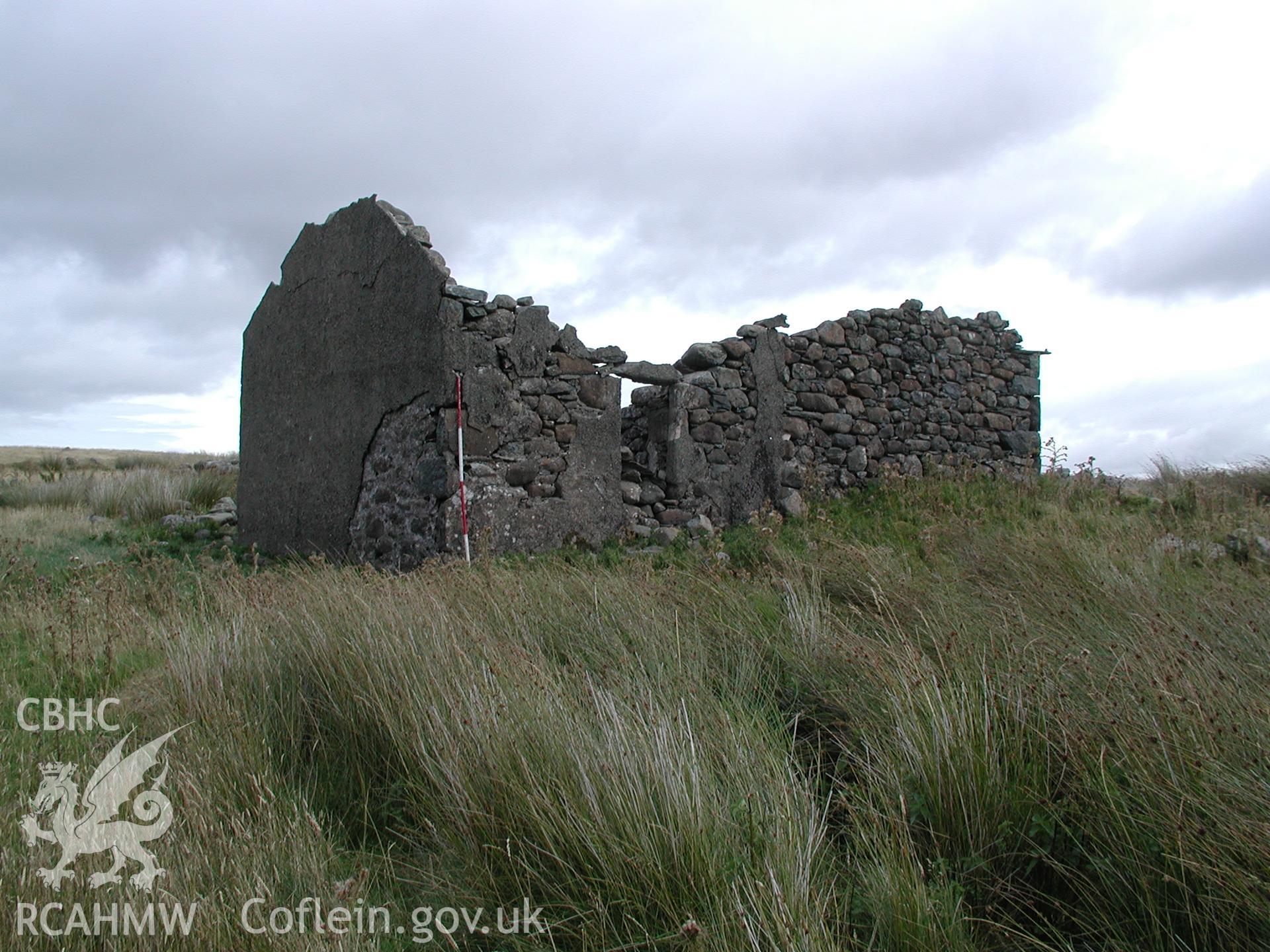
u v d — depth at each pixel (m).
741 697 4.05
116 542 11.23
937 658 4.15
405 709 3.66
